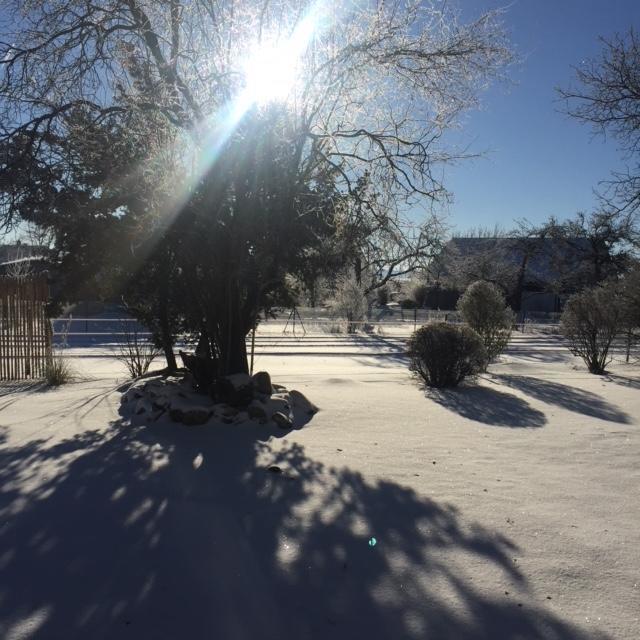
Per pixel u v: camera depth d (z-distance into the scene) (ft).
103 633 10.08
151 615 10.64
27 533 14.10
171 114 28.22
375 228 30.32
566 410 29.84
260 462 19.74
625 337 58.54
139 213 28.45
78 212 28.71
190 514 15.28
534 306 181.16
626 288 49.42
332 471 18.89
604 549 13.50
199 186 26.50
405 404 30.27
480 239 187.11
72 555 12.95
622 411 30.04
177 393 27.45
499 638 10.09
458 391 34.68
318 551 13.23
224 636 10.03
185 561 12.69
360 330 113.91
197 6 28.84
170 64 28.19
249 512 15.43
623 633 10.20
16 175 28.53
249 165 26.35
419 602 11.16
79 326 99.35
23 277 41.22
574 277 156.25
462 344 35.91
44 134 28.91
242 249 27.09
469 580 12.01
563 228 156.87
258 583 11.80
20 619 10.47
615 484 18.13
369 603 11.11
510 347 86.63
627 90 50.80
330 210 29.55
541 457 21.02
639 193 52.60
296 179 27.94
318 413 27.61
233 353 28.94
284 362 59.93
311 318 127.85
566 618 10.66
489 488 17.56
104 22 30.01
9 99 29.53
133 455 20.49
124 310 39.42
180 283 31.01
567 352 78.07
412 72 29.84
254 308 29.99
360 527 14.55
